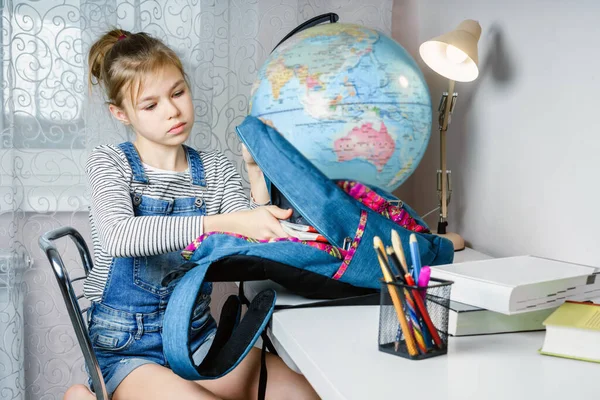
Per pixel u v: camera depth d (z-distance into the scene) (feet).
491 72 4.76
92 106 5.50
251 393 3.89
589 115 3.79
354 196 3.52
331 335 2.91
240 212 3.82
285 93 3.30
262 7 5.79
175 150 4.67
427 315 2.61
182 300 3.25
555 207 4.14
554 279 2.92
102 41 4.77
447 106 4.77
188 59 5.74
